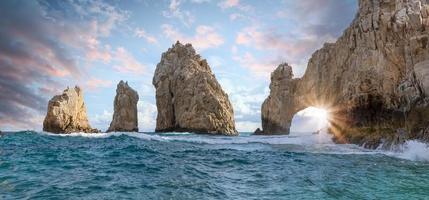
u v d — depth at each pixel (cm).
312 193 1064
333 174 1430
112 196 988
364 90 3544
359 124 3544
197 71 8412
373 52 3669
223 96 8175
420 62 2891
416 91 2786
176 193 1050
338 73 5175
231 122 7931
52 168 1496
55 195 982
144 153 2225
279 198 999
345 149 2770
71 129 6531
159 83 8800
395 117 3158
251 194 1052
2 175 1280
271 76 7806
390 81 3375
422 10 3306
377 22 3666
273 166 1712
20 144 3022
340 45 5191
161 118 8669
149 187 1126
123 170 1481
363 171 1509
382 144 2733
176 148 2792
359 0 4228
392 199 977
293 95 7219
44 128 6316
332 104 5369
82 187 1099
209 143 3644
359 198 998
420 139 2428
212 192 1076
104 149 2483
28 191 1027
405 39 3369
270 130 7531
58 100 6450
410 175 1388
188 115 7831
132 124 8344
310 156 2192
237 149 2809
